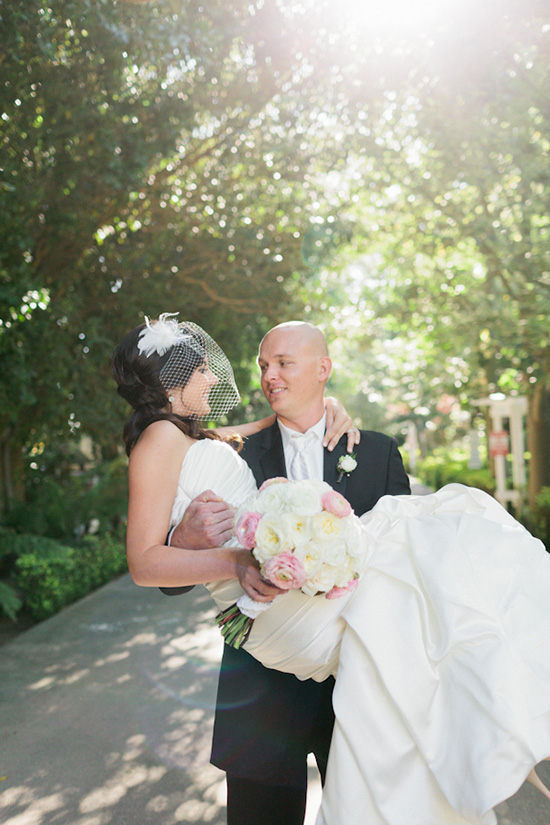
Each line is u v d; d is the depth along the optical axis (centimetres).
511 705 170
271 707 226
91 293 950
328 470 257
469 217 1052
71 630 684
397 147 988
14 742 412
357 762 183
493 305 1049
